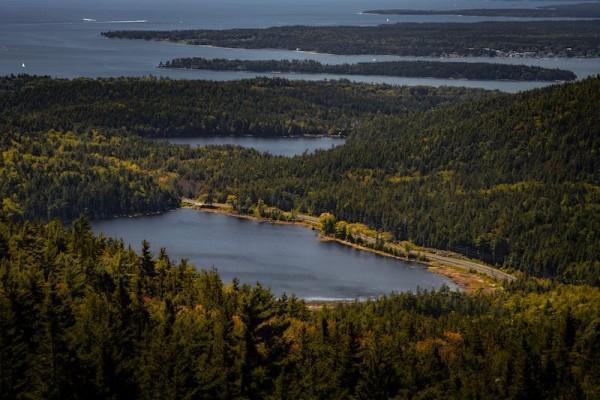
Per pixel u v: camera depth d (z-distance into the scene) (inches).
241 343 5575.8
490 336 7066.9
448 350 6939.0
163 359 5255.9
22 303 5792.3
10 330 5398.6
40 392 4909.0
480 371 6279.5
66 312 5989.2
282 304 7854.3
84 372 5064.0
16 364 5132.9
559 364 6318.9
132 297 6806.1
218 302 7190.0
